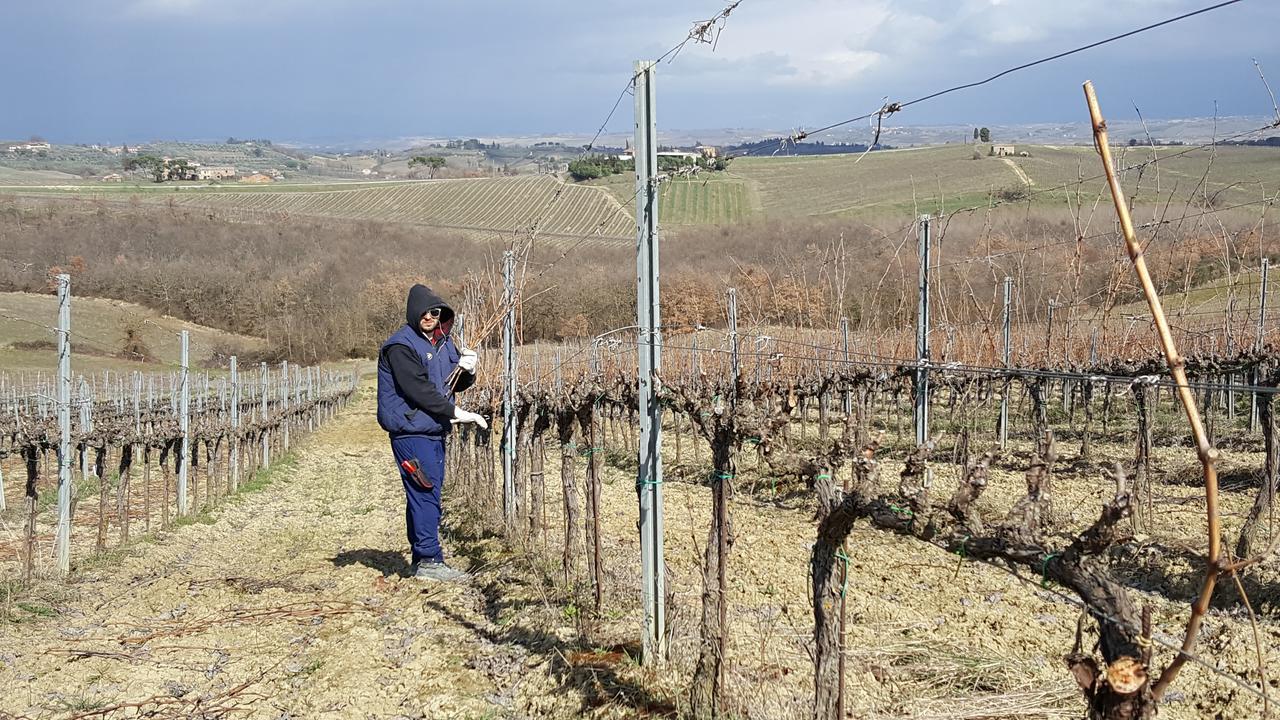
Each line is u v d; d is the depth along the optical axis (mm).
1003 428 13562
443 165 118812
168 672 6766
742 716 4965
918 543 8805
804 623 6586
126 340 38219
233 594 8969
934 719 4875
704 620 5082
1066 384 15492
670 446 18250
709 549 5059
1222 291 14562
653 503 5863
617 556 8883
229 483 16359
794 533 9789
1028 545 3018
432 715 5789
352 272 50094
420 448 9258
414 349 9133
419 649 7055
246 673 6730
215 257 51812
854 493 3746
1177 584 7527
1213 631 6371
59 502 9758
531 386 10664
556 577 8164
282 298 47406
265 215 69625
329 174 167875
